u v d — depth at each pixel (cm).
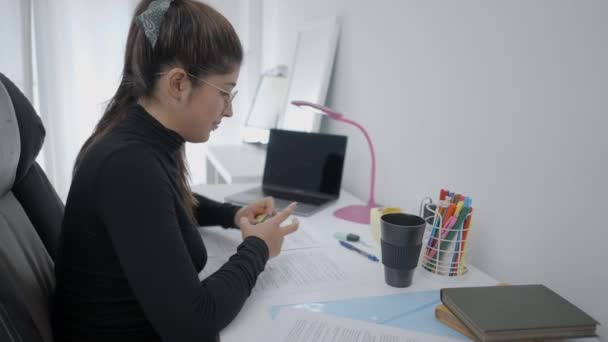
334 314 72
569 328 61
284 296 77
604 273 73
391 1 131
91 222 64
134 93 74
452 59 106
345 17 162
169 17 67
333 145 143
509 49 89
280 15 247
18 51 233
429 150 117
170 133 72
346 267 90
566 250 80
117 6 248
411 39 122
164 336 62
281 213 88
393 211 106
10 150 69
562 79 78
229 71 72
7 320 59
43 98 242
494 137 95
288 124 202
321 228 115
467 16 100
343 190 159
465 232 86
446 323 69
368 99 148
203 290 65
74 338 70
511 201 91
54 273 82
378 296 78
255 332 66
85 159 67
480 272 90
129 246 60
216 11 72
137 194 61
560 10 78
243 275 73
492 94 94
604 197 72
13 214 75
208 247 100
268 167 156
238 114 281
